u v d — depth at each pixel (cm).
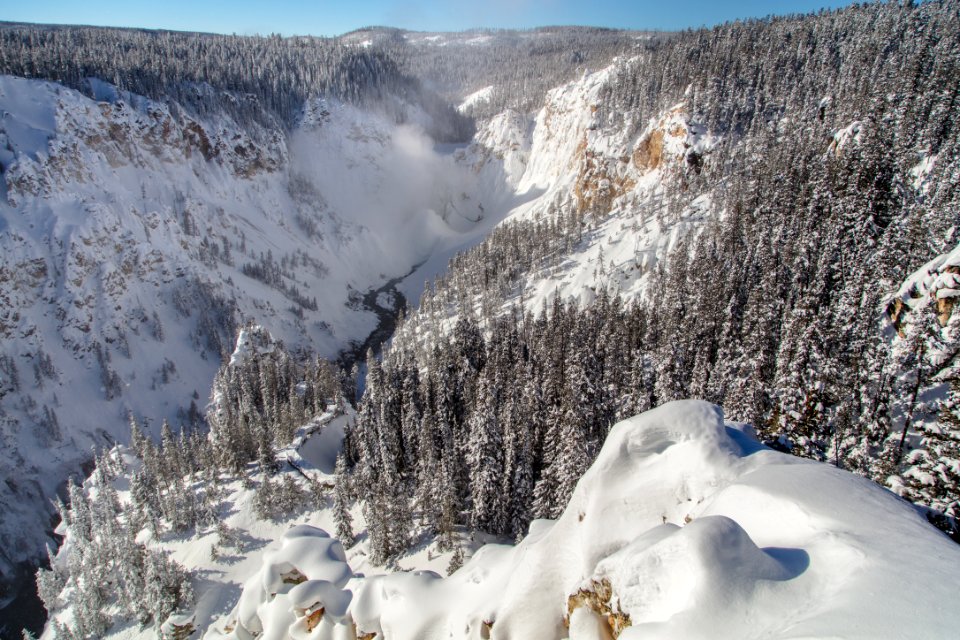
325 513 7706
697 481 1497
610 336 9350
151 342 16562
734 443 1599
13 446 13200
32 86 19262
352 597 2428
